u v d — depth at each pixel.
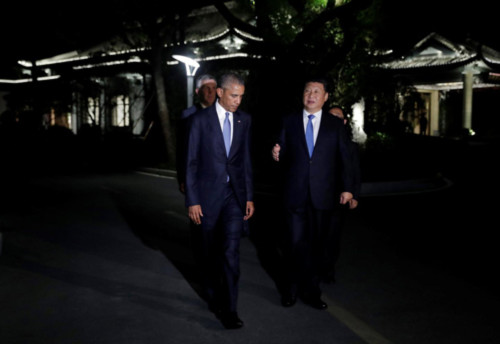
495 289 4.99
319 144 4.34
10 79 34.34
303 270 4.47
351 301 4.59
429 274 5.49
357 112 18.48
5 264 5.72
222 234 4.19
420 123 28.66
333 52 14.52
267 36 15.33
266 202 10.84
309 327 3.98
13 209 9.39
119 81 29.66
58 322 4.05
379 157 17.25
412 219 8.79
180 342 3.69
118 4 17.30
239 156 4.18
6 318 4.14
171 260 5.94
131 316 4.19
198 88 4.87
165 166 16.89
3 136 20.20
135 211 9.26
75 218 8.53
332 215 4.91
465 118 25.39
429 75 25.97
